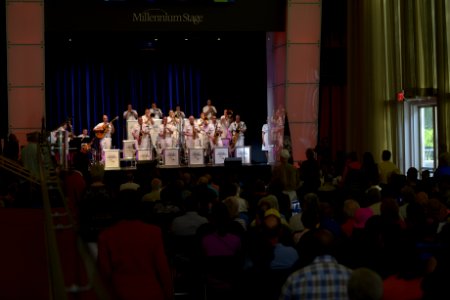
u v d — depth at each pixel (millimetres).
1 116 20953
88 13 19359
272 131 21438
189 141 23359
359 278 4004
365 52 21750
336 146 24172
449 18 18672
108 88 25547
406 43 20125
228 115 23641
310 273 4531
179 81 25859
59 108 25141
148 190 13906
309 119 20219
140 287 5242
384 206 6781
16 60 19094
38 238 9234
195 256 7395
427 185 10703
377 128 21609
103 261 5281
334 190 11078
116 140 25672
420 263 5457
